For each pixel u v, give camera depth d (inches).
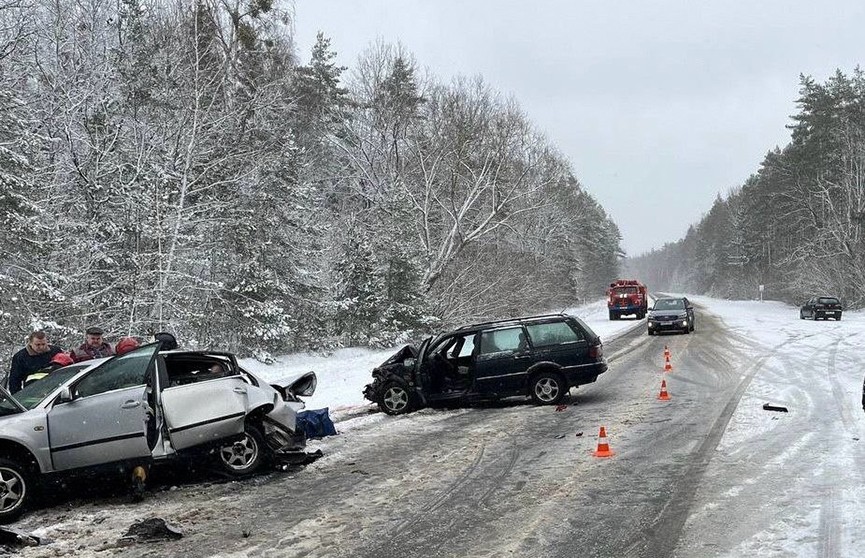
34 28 787.4
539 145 1766.7
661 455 351.3
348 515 277.0
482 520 263.4
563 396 532.4
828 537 225.8
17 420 295.4
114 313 767.7
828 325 1357.0
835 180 2399.1
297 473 351.9
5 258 652.7
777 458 331.3
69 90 824.9
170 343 393.1
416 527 258.7
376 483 324.5
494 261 1674.5
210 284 848.3
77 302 714.8
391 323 1163.9
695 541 230.1
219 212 915.4
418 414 522.9
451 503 287.3
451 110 1534.2
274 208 975.0
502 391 534.9
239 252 935.7
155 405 319.6
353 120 1608.0
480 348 539.8
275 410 358.0
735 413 453.7
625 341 1132.5
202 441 326.0
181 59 933.2
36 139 711.7
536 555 225.6
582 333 538.6
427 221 1457.9
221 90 1010.1
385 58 1584.6
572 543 234.7
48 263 712.4
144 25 964.0
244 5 1063.0
